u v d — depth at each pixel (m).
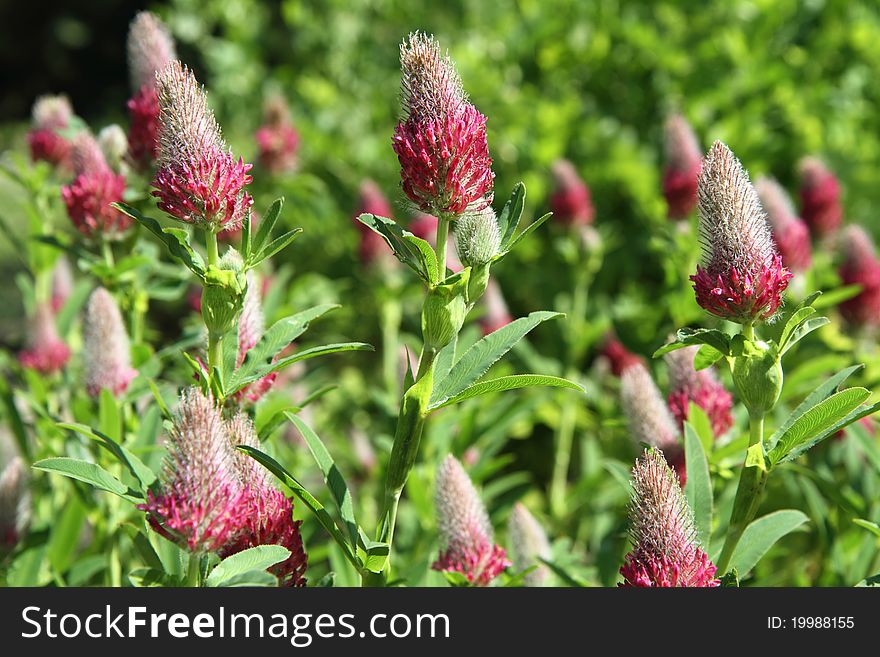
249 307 0.80
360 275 1.45
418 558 0.98
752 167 1.68
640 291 1.59
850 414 0.74
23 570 0.90
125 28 4.25
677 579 0.72
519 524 0.89
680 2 1.99
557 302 1.55
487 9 2.11
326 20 2.22
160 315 1.74
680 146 1.12
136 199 0.93
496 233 0.73
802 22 1.97
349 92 2.16
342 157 1.91
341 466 1.32
